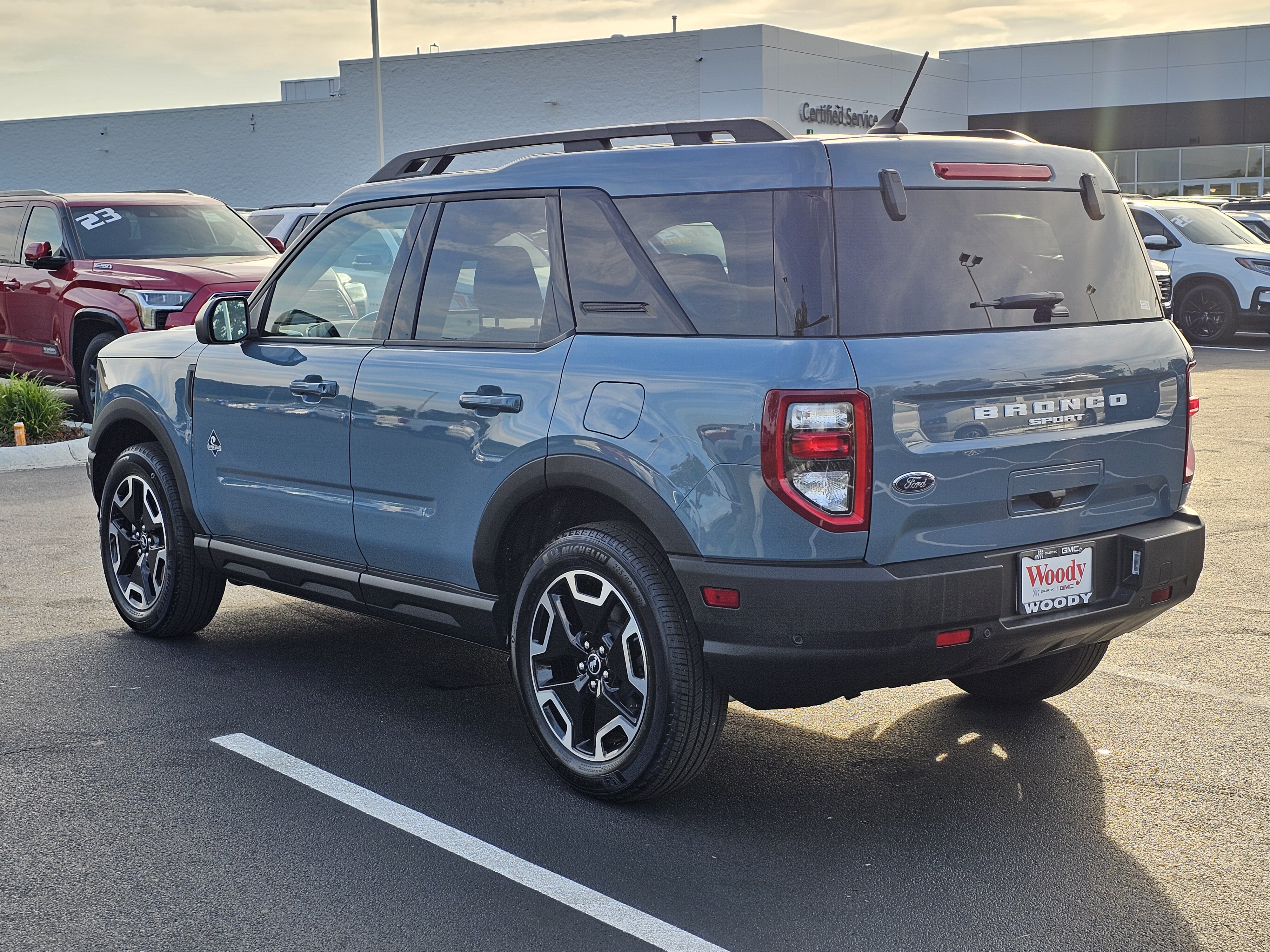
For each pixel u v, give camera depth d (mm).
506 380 4281
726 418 3666
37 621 6387
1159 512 4234
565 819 4055
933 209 3826
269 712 5059
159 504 5875
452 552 4504
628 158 4141
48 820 4047
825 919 3410
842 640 3584
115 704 5152
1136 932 3330
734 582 3658
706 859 3773
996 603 3736
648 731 3938
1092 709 5020
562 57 39906
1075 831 3943
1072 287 4051
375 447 4715
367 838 3914
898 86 42094
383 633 6242
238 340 5328
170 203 13234
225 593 7066
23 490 9938
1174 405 4238
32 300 12688
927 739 4738
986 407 3742
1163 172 44312
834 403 3537
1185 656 5633
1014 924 3381
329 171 44000
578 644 4164
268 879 3646
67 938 3322
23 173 48469
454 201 4676
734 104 37531
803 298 3643
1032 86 45469
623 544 3980
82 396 12352
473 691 5355
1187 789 4246
